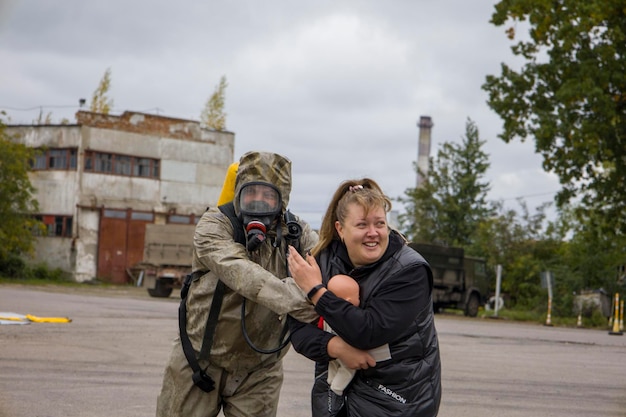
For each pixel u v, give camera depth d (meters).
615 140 29.77
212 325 4.05
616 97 29.81
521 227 43.19
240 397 4.25
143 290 42.50
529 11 30.03
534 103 31.06
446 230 54.47
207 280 4.05
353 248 3.57
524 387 9.84
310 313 3.65
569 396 9.29
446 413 7.85
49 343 11.79
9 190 43.53
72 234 50.12
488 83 31.73
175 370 4.23
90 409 7.21
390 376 3.50
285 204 4.08
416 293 3.51
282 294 3.69
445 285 31.02
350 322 3.44
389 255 3.57
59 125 50.97
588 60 29.20
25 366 9.50
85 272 50.41
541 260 41.56
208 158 55.84
